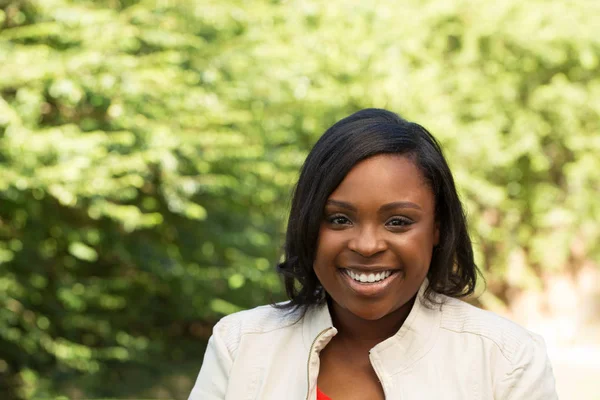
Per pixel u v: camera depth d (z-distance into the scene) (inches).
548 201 516.7
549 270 542.3
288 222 83.6
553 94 478.3
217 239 390.9
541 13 470.9
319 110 396.8
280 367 83.9
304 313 86.4
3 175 274.2
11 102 291.9
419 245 77.7
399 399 78.7
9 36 293.0
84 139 277.7
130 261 373.1
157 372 404.5
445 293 84.9
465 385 78.2
